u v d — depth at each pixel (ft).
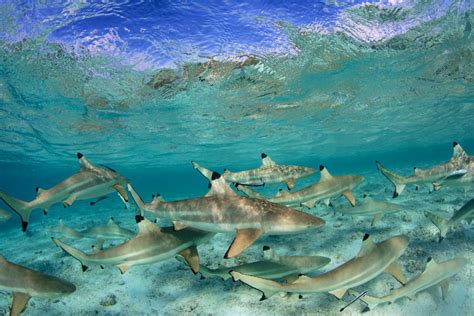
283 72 44.29
